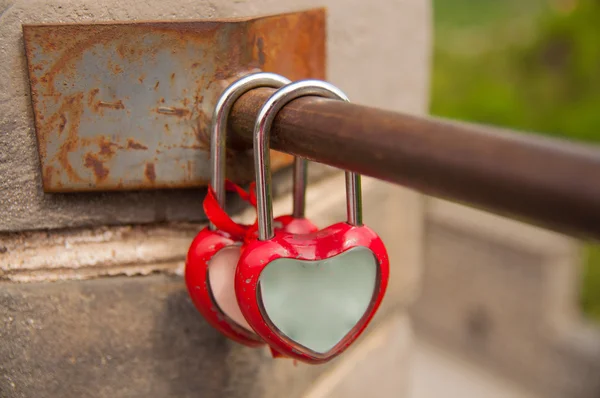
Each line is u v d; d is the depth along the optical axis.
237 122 0.38
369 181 0.53
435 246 2.20
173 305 0.43
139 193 0.42
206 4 0.41
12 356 0.42
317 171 0.49
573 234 0.28
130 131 0.40
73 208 0.41
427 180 0.30
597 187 0.27
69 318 0.42
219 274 0.39
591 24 3.06
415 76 0.56
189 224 0.43
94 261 0.42
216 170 0.38
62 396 0.43
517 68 3.22
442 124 0.30
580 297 2.54
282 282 0.37
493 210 0.30
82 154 0.40
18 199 0.40
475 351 2.17
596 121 2.96
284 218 0.41
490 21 3.61
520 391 2.05
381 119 0.32
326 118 0.33
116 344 0.43
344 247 0.37
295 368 0.48
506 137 0.29
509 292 2.04
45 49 0.38
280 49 0.42
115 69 0.39
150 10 0.40
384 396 0.59
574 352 1.93
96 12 0.39
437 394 2.03
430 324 2.29
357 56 0.50
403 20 0.54
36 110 0.39
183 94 0.40
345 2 0.49
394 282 0.57
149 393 0.44
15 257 0.41
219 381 0.45
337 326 0.38
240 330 0.40
